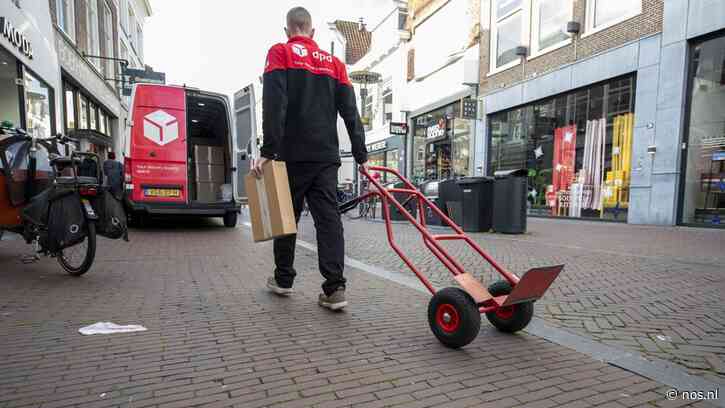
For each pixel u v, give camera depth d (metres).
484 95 15.28
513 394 1.94
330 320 2.93
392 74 21.56
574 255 5.79
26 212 4.23
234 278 4.19
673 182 9.49
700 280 4.30
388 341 2.56
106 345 2.41
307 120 2.98
